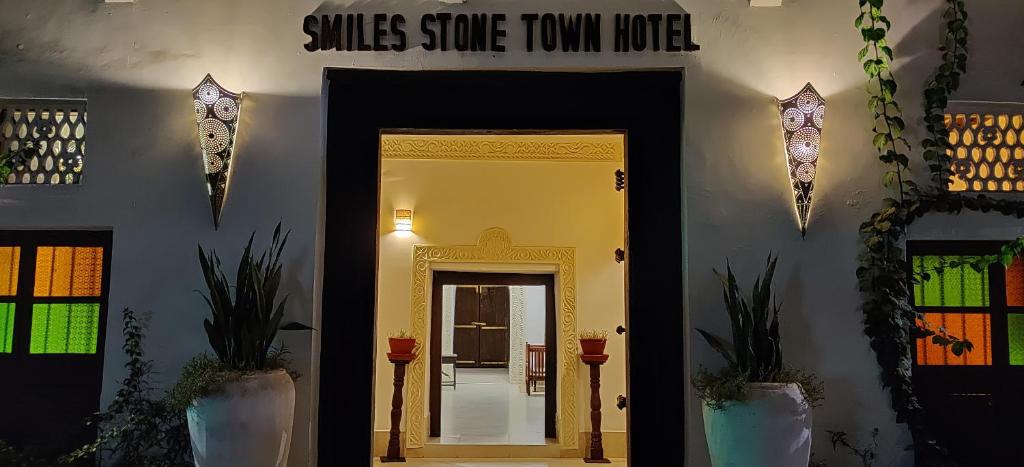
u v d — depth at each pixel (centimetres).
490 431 800
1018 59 415
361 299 402
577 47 408
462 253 736
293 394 358
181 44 409
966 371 409
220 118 396
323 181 407
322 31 408
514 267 752
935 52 411
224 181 396
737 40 409
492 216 741
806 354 392
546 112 416
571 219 742
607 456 718
